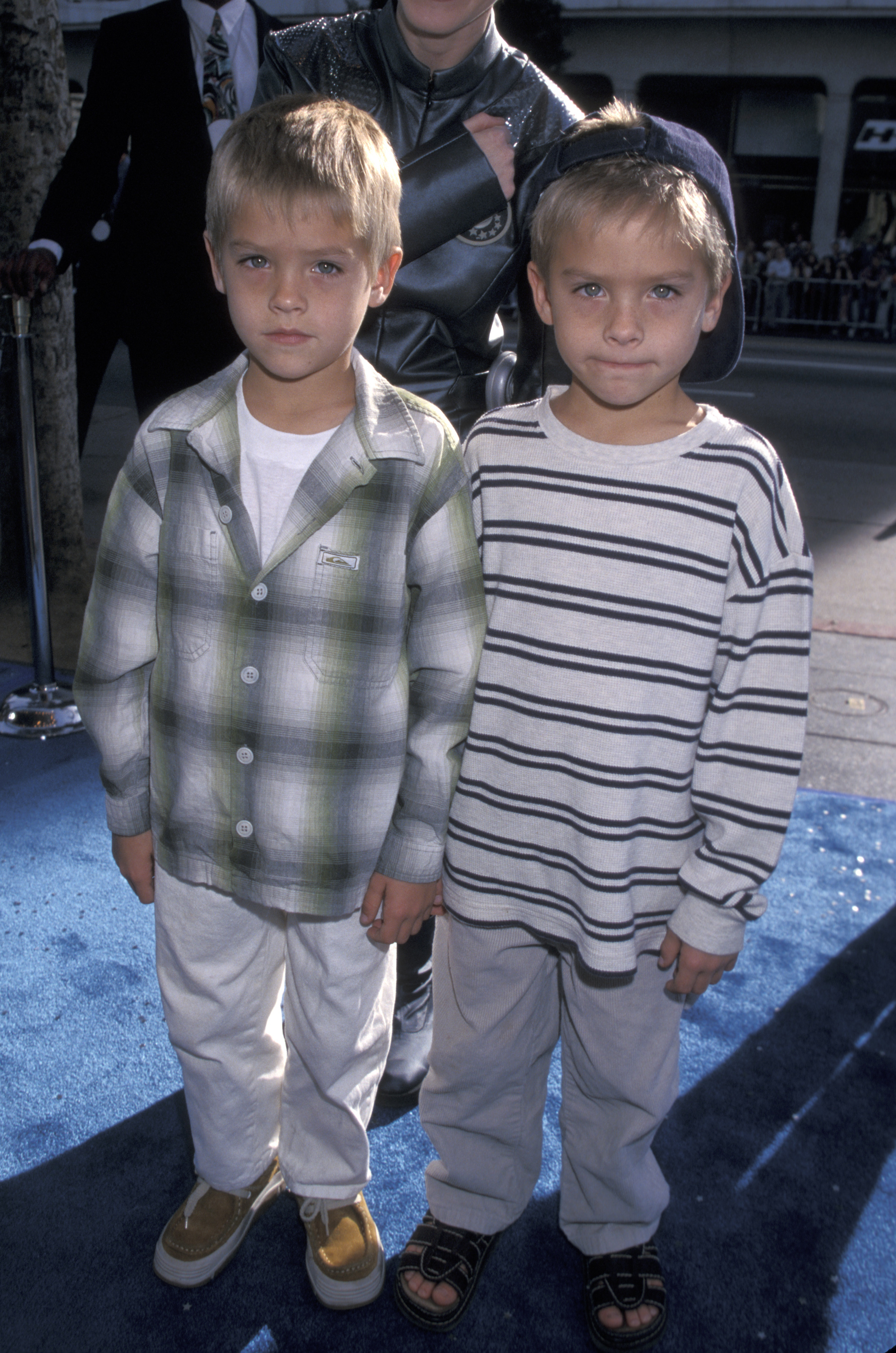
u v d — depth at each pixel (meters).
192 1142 1.75
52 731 3.07
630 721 1.24
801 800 2.90
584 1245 1.53
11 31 3.58
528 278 1.44
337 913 1.31
